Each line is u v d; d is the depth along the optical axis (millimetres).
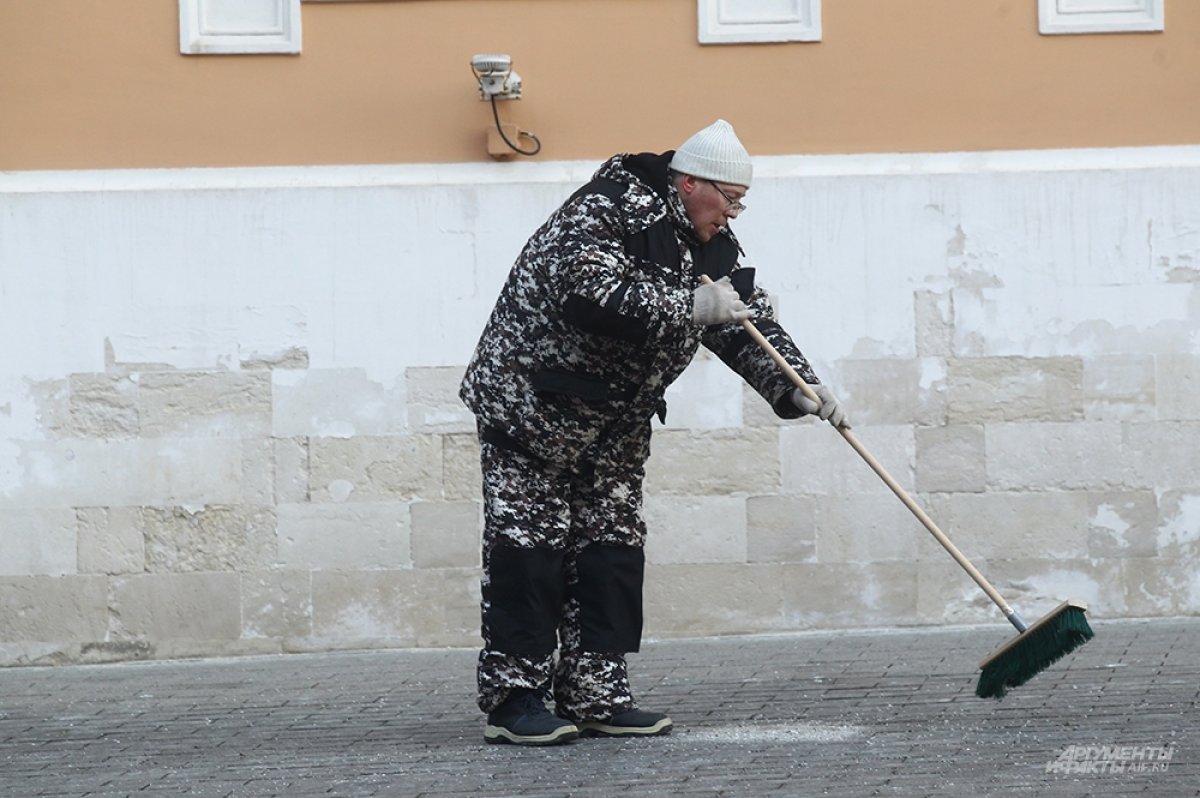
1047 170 24781
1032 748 16109
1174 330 24797
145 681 22859
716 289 16016
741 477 24781
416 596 24734
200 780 15891
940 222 24797
